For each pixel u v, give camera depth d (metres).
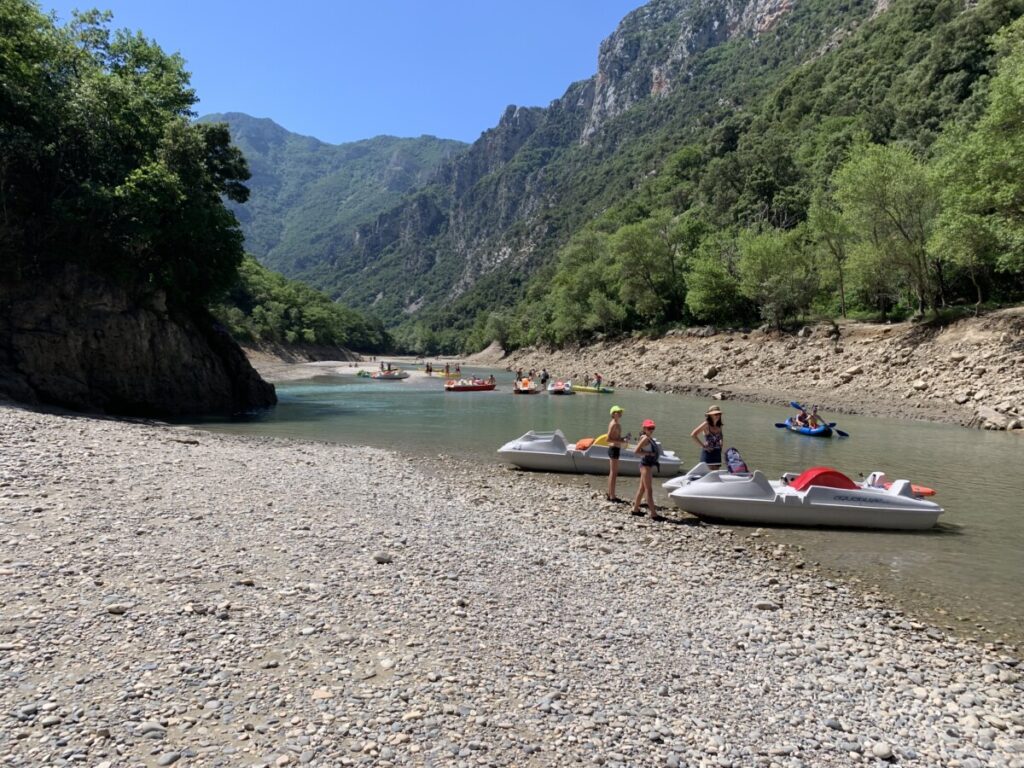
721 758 5.09
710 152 153.38
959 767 5.21
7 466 12.39
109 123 31.03
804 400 38.06
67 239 28.75
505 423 29.59
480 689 5.80
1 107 26.92
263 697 5.37
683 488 13.59
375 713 5.25
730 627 7.86
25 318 26.36
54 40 30.16
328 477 15.41
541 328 107.94
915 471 18.44
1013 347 32.62
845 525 12.77
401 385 60.72
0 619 6.31
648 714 5.68
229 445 19.78
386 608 7.46
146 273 31.38
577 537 11.48
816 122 129.88
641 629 7.61
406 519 11.77
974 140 31.91
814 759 5.20
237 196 46.75
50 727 4.74
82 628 6.29
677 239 76.81
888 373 37.81
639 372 60.16
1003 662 7.19
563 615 7.84
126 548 8.70
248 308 120.19
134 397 30.08
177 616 6.73
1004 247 35.28
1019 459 20.33
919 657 7.25
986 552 11.30
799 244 58.53
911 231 40.56
